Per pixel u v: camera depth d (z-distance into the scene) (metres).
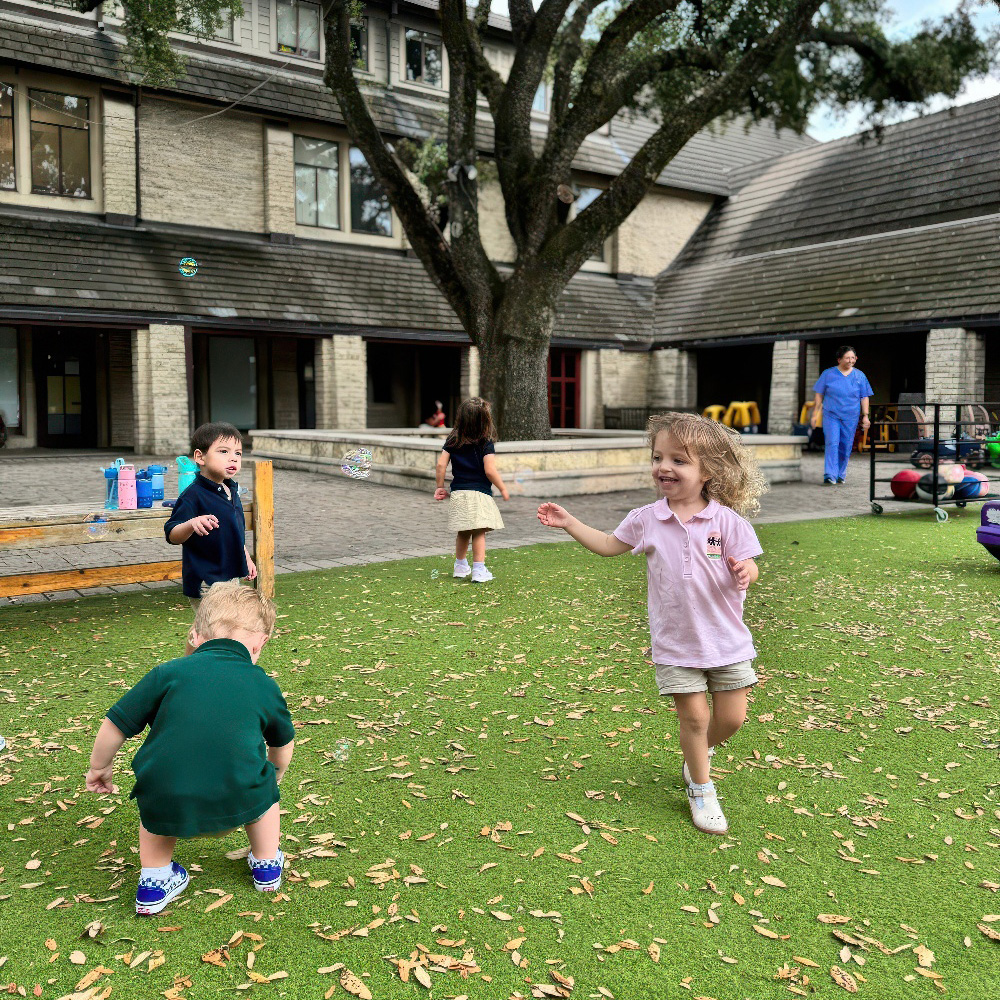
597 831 2.86
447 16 12.82
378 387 24.84
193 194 19.19
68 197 17.72
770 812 3.00
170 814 2.29
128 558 7.41
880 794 3.14
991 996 2.06
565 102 13.42
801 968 2.16
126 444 20.78
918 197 21.30
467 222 13.20
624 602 6.02
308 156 20.70
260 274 19.33
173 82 18.22
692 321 24.14
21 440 19.98
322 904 2.44
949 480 10.05
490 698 4.14
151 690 2.39
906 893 2.50
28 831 2.87
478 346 13.59
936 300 18.61
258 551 6.04
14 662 4.63
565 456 12.43
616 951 2.23
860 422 13.35
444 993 2.07
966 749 3.54
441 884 2.54
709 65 13.70
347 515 10.26
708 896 2.48
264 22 19.88
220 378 22.23
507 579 6.77
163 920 2.36
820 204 23.66
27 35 16.86
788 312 21.56
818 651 4.89
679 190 26.70
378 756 3.47
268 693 2.48
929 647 4.95
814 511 10.61
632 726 3.80
